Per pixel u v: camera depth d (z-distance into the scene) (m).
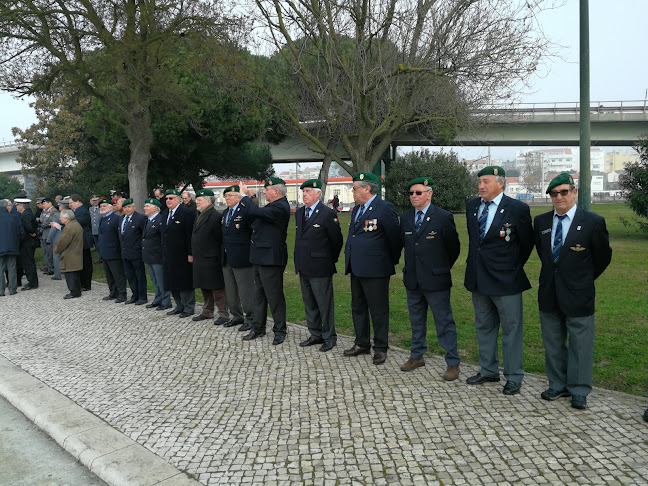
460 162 25.88
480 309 4.36
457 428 3.54
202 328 6.53
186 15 13.32
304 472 3.03
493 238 4.16
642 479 2.85
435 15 10.15
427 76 10.84
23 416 4.12
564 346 4.01
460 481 2.89
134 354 5.50
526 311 6.99
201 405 4.08
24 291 9.78
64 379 4.77
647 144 15.92
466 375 4.62
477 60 9.70
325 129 14.65
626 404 3.87
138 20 13.55
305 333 6.21
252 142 24.52
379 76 10.13
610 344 5.40
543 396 4.03
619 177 16.77
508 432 3.46
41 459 3.42
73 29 13.36
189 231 7.05
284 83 14.83
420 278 4.57
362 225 5.03
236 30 12.69
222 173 26.61
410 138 30.69
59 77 14.38
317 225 5.38
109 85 15.98
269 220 5.64
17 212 10.09
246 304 6.31
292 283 9.84
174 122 18.72
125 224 8.01
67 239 8.65
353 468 3.06
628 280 9.05
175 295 7.20
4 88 13.69
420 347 4.80
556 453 3.16
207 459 3.21
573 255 3.79
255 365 5.03
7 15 11.91
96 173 23.22
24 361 5.32
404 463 3.10
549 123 32.28
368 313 5.25
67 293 9.39
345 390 4.30
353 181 5.07
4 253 9.18
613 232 17.97
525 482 2.86
